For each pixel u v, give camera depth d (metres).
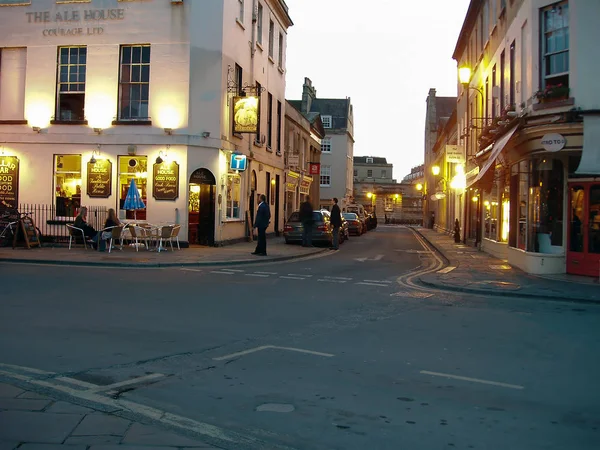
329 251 23.53
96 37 21.14
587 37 13.91
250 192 25.34
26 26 21.56
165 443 4.32
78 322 8.62
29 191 21.34
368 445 4.45
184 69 20.67
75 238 20.47
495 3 21.75
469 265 18.06
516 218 18.09
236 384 5.89
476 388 5.93
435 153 54.75
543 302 11.77
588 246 14.90
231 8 22.06
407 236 39.56
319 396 5.56
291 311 10.01
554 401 5.57
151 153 20.72
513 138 16.20
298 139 37.84
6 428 4.50
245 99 21.84
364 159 102.94
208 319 9.13
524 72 16.55
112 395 5.44
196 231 21.42
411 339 8.09
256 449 4.31
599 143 13.63
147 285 12.50
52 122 21.20
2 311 9.27
